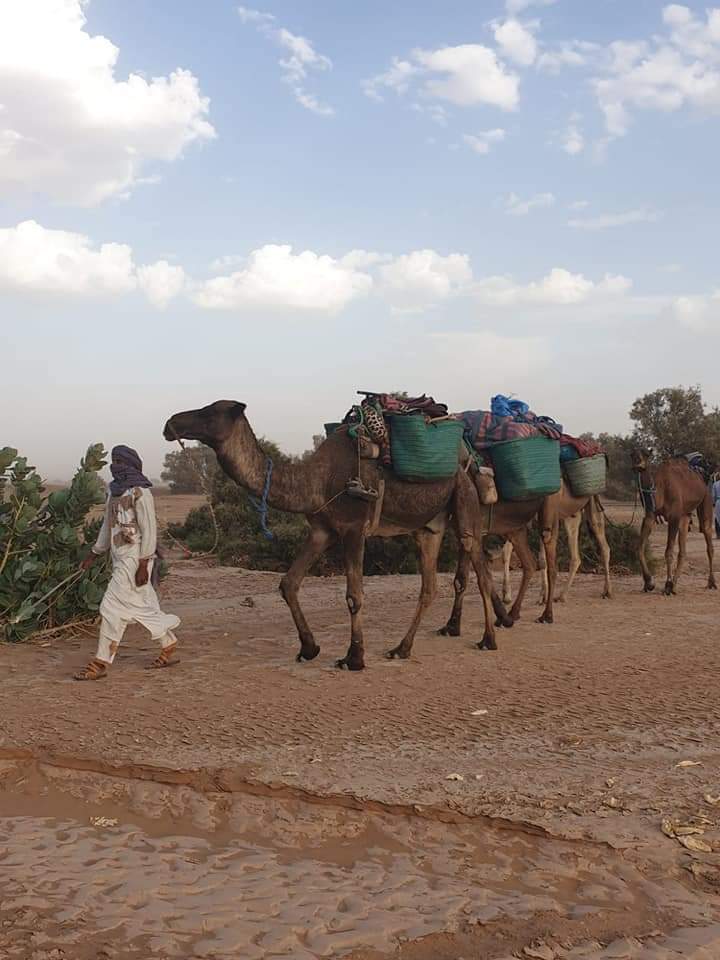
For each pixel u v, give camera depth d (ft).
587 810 17.44
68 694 25.72
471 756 20.93
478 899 14.34
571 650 33.32
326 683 27.58
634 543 65.36
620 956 12.59
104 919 13.53
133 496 28.14
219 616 41.96
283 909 13.94
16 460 34.45
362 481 30.19
